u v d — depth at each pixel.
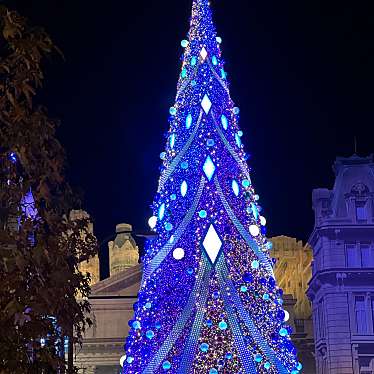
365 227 53.34
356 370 50.88
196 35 21.95
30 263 10.09
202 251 19.94
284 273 63.72
